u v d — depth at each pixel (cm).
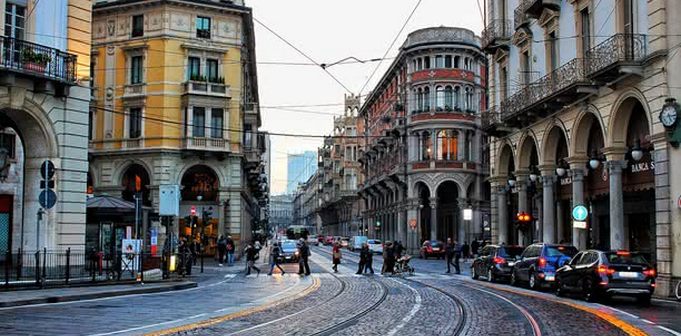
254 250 3538
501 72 3734
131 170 5159
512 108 3325
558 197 3238
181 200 5175
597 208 2834
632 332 1322
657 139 2209
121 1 5072
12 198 3225
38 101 2491
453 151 6075
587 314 1648
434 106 6088
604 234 2803
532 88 3116
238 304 1853
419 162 6125
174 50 5038
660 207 2212
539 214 3469
